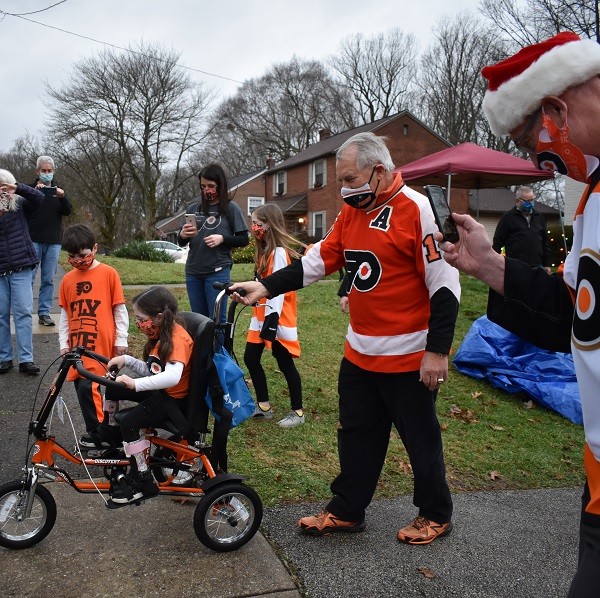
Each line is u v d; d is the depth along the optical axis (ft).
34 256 17.26
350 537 10.03
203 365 9.52
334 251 10.09
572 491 13.07
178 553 9.14
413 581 8.83
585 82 4.65
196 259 16.57
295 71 163.53
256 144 168.04
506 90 4.96
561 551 10.02
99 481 10.22
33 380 16.84
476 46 137.28
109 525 9.88
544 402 18.79
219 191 16.47
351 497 9.98
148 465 9.65
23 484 8.83
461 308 32.19
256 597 8.22
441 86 145.79
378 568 9.11
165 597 8.09
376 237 9.23
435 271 8.87
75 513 10.22
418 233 8.96
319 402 17.06
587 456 4.93
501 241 27.58
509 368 20.27
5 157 143.43
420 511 10.17
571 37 4.82
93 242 13.02
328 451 13.75
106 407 10.43
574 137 4.73
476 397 19.16
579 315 4.59
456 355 21.47
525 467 14.29
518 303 5.69
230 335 10.14
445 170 35.78
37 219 22.15
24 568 8.61
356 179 9.09
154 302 9.49
